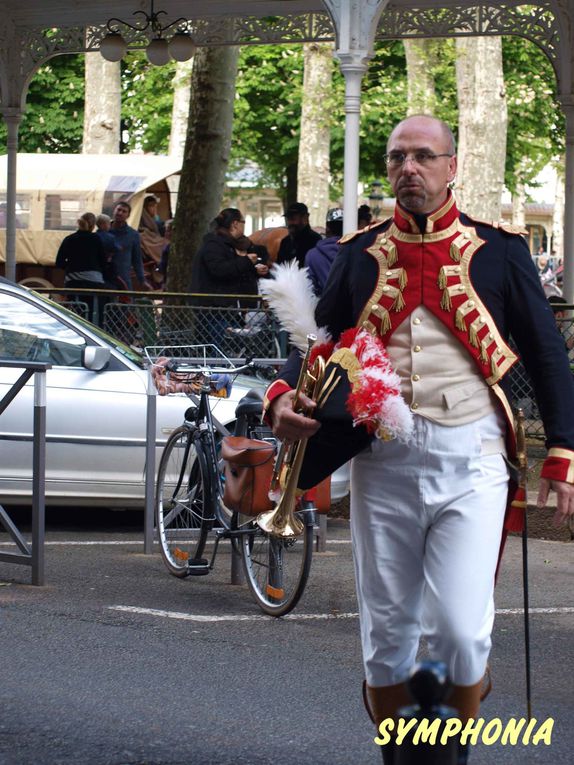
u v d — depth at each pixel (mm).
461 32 19016
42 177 30281
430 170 4617
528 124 38969
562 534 11727
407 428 4504
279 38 19562
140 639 7801
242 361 11852
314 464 4715
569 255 18812
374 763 5777
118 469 11164
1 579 9406
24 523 11812
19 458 11133
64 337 11305
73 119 45000
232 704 6574
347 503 12844
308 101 39906
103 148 40594
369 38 14242
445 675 3273
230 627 8172
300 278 4863
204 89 24391
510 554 11062
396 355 4656
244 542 8789
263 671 7180
